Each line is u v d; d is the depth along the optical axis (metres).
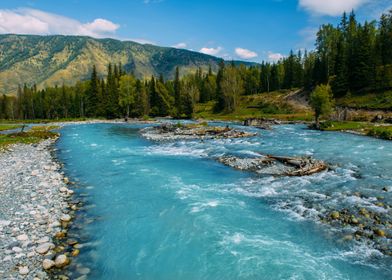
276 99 112.81
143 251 12.57
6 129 69.25
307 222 14.94
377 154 31.58
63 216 15.64
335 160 28.75
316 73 110.75
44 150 37.91
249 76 141.12
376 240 12.91
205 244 12.97
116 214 16.44
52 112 138.00
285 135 50.19
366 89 89.00
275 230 14.15
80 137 52.28
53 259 11.79
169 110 116.44
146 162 29.92
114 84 111.62
